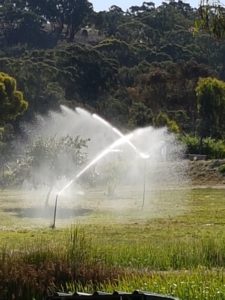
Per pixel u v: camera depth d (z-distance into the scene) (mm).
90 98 103562
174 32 138000
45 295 16969
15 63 100500
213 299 14961
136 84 105250
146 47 126250
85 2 162875
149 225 34312
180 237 28312
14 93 79938
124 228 32812
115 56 119500
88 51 107812
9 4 161750
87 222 36000
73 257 18812
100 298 10719
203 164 62000
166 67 107312
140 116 92562
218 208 42812
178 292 15406
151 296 10625
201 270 19328
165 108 101312
